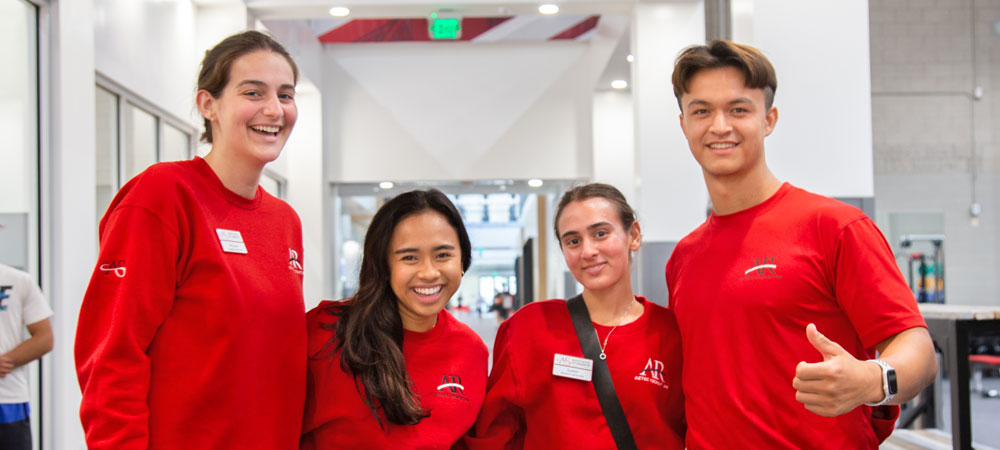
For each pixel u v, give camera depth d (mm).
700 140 2029
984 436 6793
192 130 6438
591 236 2359
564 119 9438
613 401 2324
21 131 3787
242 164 1977
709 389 2010
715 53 2014
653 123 6641
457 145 9406
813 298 1899
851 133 4906
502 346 2561
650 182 6594
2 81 3664
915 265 11711
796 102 4906
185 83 6305
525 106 9438
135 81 5234
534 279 9531
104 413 1705
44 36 3904
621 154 9227
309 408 2213
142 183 1836
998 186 11688
